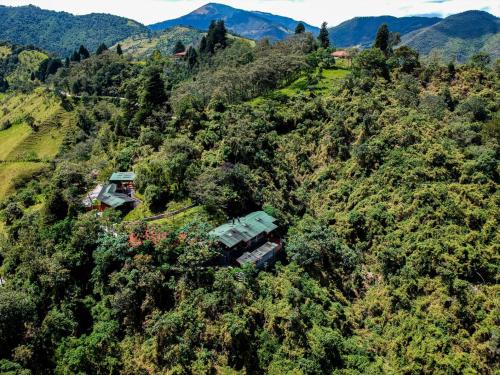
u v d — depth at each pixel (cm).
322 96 11212
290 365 5278
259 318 5659
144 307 5644
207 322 5388
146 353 5238
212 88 11875
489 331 5709
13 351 5197
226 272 5909
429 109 9688
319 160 9488
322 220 7969
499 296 6088
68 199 7650
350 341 5947
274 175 8662
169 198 7650
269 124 9819
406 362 5753
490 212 7050
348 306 6700
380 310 6556
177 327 5306
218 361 5169
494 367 5475
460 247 6488
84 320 5875
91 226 6525
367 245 7438
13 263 6794
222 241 6322
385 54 13275
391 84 11175
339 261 7150
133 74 18700
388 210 7531
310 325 5725
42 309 5878
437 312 5975
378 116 9331
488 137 8662
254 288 5972
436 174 7688
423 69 11962
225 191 7319
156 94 11362
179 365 5041
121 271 5850
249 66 13075
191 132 9388
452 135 8788
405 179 7706
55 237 6612
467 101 9919
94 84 18462
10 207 9281
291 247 6844
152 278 5684
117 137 11719
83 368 5153
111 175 8806
